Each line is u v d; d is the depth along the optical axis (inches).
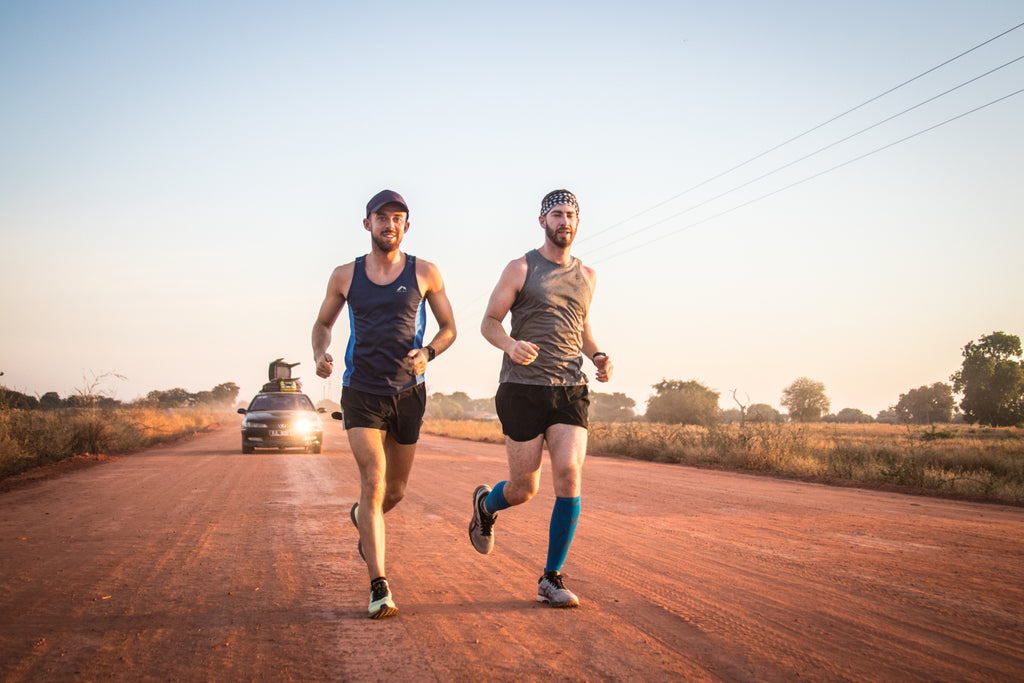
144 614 140.2
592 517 282.4
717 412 2477.9
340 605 148.3
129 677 104.7
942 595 161.0
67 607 145.2
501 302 154.5
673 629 132.3
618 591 162.1
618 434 941.8
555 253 158.1
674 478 484.1
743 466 627.8
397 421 155.6
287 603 149.7
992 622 139.2
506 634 128.0
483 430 1444.4
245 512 290.2
